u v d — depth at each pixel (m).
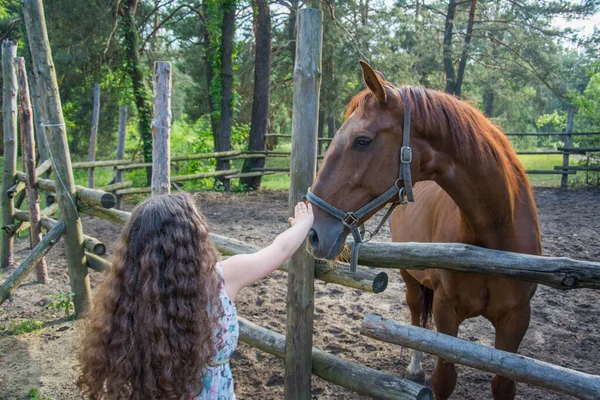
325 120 19.27
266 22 11.66
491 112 21.92
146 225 1.36
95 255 4.18
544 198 9.24
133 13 11.24
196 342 1.30
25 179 4.87
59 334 3.81
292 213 2.24
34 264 4.03
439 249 2.06
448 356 2.00
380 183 1.91
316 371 2.40
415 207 2.87
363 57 12.73
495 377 2.28
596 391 1.68
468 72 17.39
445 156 1.98
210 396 1.43
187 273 1.32
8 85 5.31
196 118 17.41
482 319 4.06
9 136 5.45
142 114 11.38
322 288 4.74
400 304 4.35
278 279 4.95
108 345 1.30
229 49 11.63
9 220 5.56
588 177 10.68
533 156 19.98
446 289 2.29
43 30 3.69
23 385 3.10
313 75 2.12
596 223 6.93
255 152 11.63
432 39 14.66
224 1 11.30
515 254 1.93
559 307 4.12
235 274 1.50
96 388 1.34
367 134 1.87
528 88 18.00
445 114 1.96
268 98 11.98
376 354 3.44
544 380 1.79
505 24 14.45
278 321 3.97
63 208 3.99
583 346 3.44
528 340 3.56
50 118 3.83
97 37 11.78
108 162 8.76
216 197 10.03
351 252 2.01
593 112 14.34
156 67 3.09
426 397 2.06
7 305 4.39
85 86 13.96
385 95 1.87
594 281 1.76
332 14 12.21
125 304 1.31
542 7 13.54
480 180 1.99
